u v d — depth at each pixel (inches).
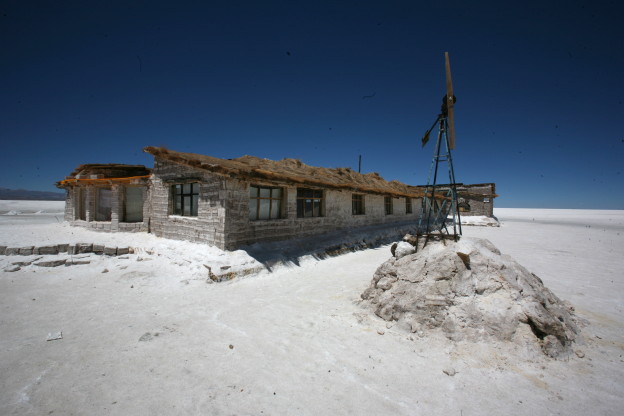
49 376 132.6
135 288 261.7
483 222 1080.8
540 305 171.5
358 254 455.2
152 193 429.1
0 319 194.2
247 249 335.0
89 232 463.5
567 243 618.2
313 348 162.6
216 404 117.1
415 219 866.1
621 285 294.5
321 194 489.7
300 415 112.2
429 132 233.3
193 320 197.5
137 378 132.7
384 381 134.3
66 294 244.5
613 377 137.7
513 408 117.4
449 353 155.5
